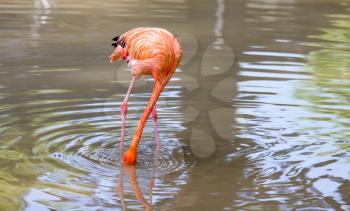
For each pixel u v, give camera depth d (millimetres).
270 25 20922
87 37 18359
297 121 12031
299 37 19266
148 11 22750
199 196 8750
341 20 22297
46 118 11719
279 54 17062
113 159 10039
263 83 14438
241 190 8992
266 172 9680
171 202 8539
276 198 8742
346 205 8547
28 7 22797
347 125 11820
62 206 8297
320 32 20109
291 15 22969
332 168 9852
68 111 12203
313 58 16750
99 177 9297
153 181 9234
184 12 22781
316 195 8852
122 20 20859
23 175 9234
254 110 12641
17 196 8539
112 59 10336
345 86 14273
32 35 18359
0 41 17453
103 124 11617
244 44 18094
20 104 12445
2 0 24016
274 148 10703
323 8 24891
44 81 14109
